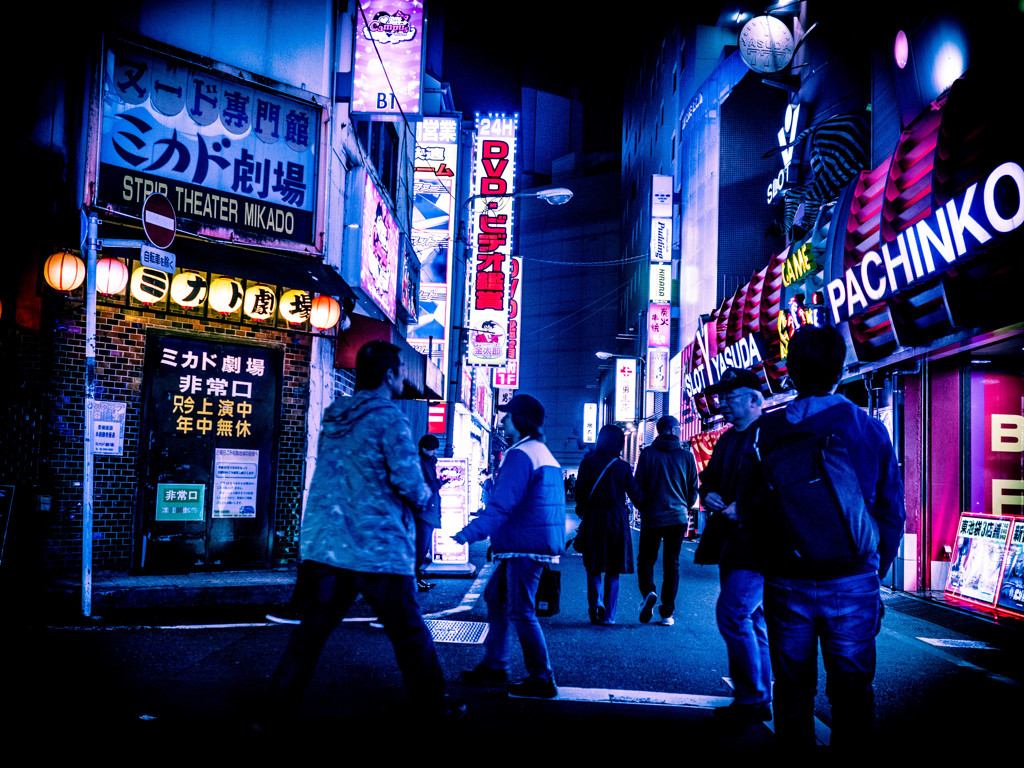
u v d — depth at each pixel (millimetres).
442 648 5676
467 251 17969
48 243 6992
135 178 7387
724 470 4352
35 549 6980
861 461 2812
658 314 33188
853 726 2713
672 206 34719
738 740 3723
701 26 34031
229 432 8328
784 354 13930
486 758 3312
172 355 7969
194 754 3131
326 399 9469
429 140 16281
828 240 11602
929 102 10445
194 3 8016
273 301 8727
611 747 3549
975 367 9539
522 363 73938
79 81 7215
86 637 5348
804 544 2725
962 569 8891
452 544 10789
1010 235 6750
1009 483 9461
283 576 7855
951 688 5047
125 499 7582
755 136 26750
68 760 3004
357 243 9766
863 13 16344
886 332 10047
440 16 17328
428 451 8938
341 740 3430
